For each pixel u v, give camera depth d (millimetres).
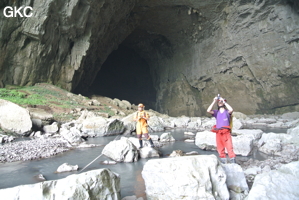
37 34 15734
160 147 7648
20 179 4355
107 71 41219
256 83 23609
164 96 33844
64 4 16375
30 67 16484
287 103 21016
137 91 41656
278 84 21484
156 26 28703
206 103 28500
